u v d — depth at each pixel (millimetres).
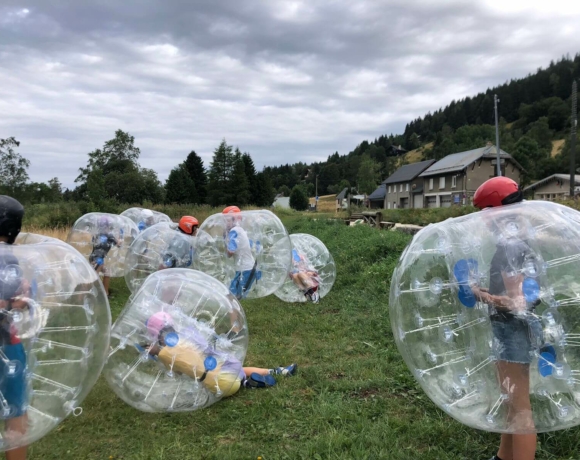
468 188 51000
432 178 56656
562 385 2432
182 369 3457
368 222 19281
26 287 2531
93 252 7551
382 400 3699
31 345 2521
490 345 2520
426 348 2791
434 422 3320
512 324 2426
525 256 2432
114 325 3545
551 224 2525
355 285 7719
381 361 4500
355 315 6199
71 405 2812
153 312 3529
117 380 3436
